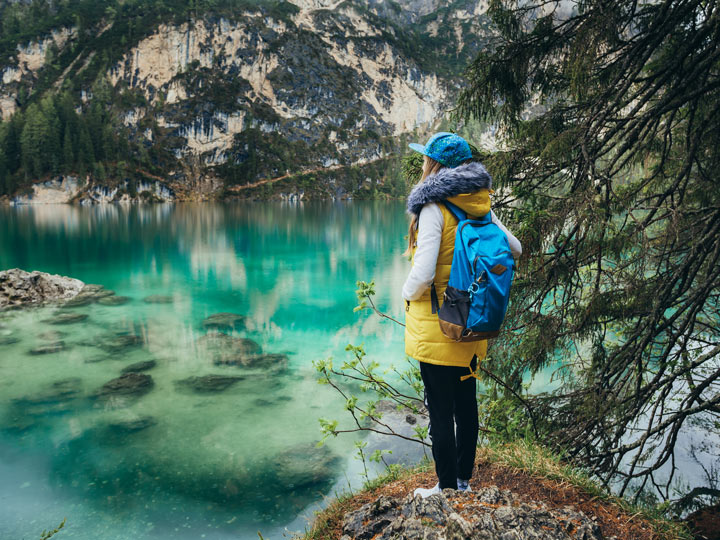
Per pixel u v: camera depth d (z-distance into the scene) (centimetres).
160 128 12900
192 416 714
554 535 170
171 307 1448
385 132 16212
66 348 1041
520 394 399
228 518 476
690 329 341
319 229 4162
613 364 369
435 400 188
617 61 373
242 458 594
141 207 8962
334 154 14438
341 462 579
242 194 12256
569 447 365
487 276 163
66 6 15800
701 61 313
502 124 416
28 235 3544
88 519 476
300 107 15062
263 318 1322
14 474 560
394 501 209
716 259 322
